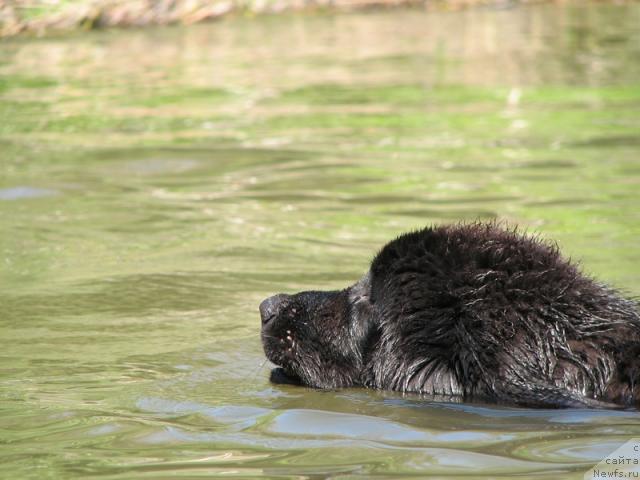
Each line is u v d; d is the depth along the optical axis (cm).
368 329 1366
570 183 2369
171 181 2445
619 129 2914
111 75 3688
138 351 1494
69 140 2828
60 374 1402
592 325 1235
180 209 2231
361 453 1104
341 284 1767
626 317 1264
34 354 1480
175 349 1504
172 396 1317
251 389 1352
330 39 4494
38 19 4372
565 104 3269
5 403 1288
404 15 5256
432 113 3169
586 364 1212
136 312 1655
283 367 1422
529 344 1215
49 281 1806
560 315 1235
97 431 1187
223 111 3186
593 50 4250
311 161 2616
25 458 1103
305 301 1447
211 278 1817
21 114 3127
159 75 3703
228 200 2294
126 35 4434
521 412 1195
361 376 1368
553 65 3931
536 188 2334
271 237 2041
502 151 2698
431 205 2222
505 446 1105
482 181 2406
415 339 1291
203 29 4638
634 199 2217
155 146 2762
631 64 3903
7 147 2753
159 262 1908
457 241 1326
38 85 3522
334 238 2025
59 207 2241
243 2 5012
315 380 1391
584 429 1140
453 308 1273
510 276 1262
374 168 2545
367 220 2134
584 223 2055
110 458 1099
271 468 1061
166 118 3095
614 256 1836
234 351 1498
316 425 1203
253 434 1175
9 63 3862
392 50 4291
